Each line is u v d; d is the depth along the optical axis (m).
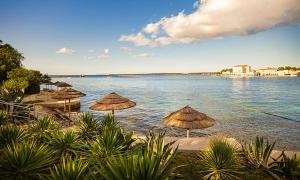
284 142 18.66
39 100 34.28
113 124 9.87
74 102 34.91
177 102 49.34
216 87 103.88
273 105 45.03
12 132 7.50
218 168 6.14
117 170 3.13
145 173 3.14
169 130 22.44
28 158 5.25
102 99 14.59
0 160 5.23
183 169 6.78
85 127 9.25
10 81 26.05
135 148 5.86
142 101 51.12
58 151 6.82
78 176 4.19
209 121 10.64
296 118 30.67
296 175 6.70
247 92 77.06
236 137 20.06
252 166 7.20
